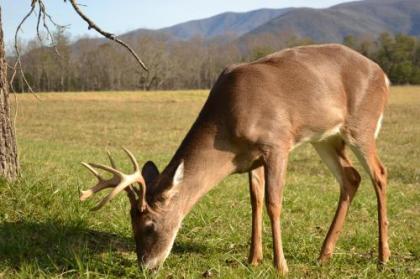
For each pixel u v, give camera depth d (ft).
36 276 15.98
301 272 17.63
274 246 17.43
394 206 28.76
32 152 43.83
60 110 122.93
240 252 19.54
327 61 19.30
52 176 25.53
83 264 16.63
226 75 18.48
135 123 97.35
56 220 19.67
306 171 44.29
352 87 19.35
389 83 20.57
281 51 19.45
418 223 25.57
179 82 265.13
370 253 19.66
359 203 28.43
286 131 17.94
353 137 19.44
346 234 22.40
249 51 295.28
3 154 21.16
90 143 66.44
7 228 18.80
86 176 29.76
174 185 16.62
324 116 18.69
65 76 211.41
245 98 17.58
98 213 21.49
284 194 29.81
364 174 42.22
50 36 20.65
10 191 20.59
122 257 18.12
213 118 17.79
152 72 247.50
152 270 16.79
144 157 49.29
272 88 17.95
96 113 117.39
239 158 17.98
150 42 249.75
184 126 93.20
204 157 17.60
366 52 249.96
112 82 239.50
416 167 47.14
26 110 120.67
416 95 173.58
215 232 21.20
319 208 27.14
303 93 18.35
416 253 19.88
